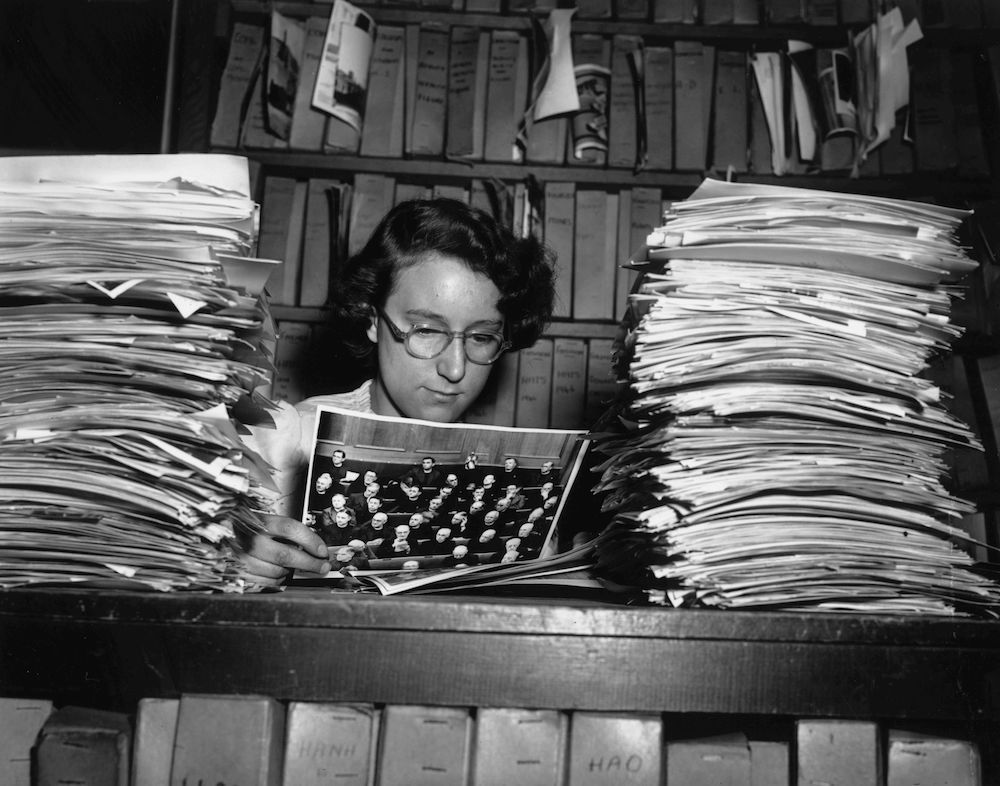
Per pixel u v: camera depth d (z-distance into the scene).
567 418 2.29
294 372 2.27
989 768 0.83
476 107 2.36
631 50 2.41
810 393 0.77
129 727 0.75
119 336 0.76
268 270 0.76
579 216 2.33
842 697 0.73
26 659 0.72
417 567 1.00
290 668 0.72
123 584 0.74
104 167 0.76
